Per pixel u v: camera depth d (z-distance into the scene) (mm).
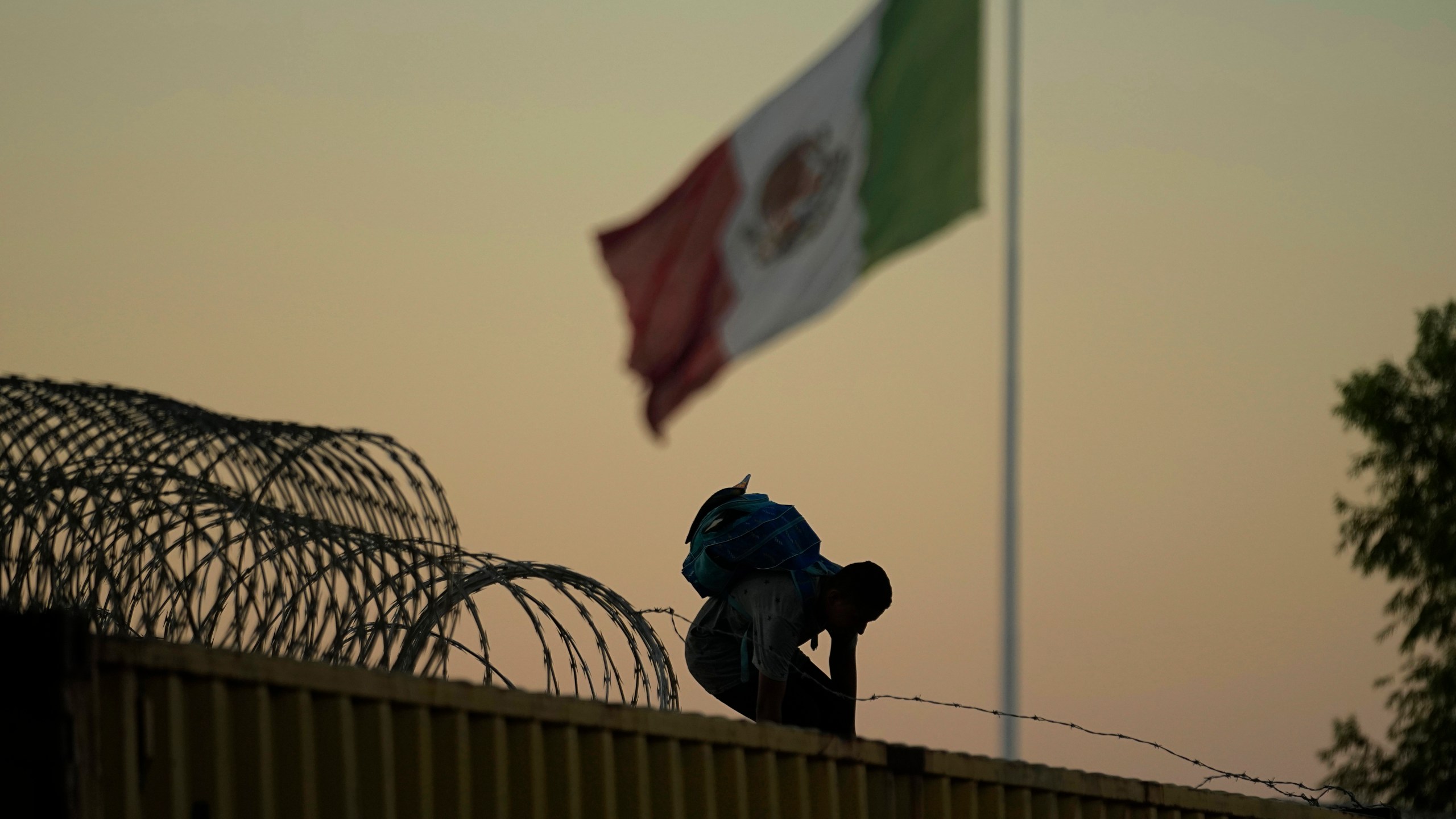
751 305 81750
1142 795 26328
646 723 20516
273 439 21438
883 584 23891
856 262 77000
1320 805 29328
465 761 18562
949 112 73312
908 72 75562
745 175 82562
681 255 84562
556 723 19625
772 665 23531
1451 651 60188
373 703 18016
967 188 72125
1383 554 62094
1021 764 24625
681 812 20734
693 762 21062
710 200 83500
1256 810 28094
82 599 19797
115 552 20328
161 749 15984
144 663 15969
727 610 24766
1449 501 61594
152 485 20234
